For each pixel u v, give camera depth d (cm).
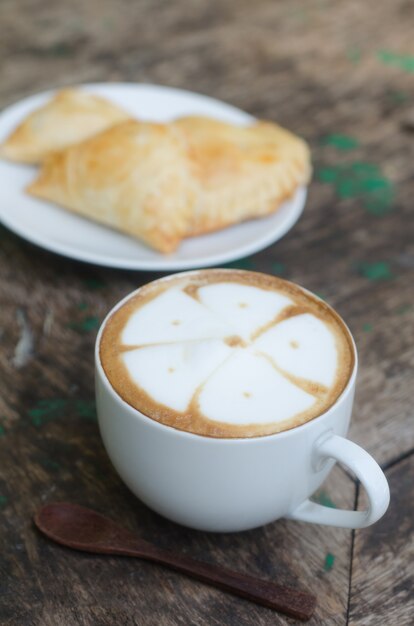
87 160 68
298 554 50
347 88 89
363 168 77
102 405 48
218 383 48
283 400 47
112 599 48
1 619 47
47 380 58
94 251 66
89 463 54
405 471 54
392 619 48
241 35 97
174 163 68
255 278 53
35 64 88
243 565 50
